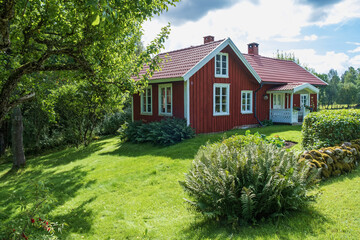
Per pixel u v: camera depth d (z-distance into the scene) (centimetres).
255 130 1486
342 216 426
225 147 566
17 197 744
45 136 1778
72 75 817
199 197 495
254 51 2422
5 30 486
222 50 1505
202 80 1403
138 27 817
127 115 2123
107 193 686
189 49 1634
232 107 1590
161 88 1518
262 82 1739
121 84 791
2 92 579
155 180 737
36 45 757
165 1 657
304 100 2244
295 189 440
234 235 405
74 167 1059
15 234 406
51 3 607
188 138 1279
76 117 1622
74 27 657
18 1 552
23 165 1301
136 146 1327
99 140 1819
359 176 602
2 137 1916
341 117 778
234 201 441
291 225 415
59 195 707
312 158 614
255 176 444
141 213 547
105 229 493
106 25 598
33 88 916
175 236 434
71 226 517
